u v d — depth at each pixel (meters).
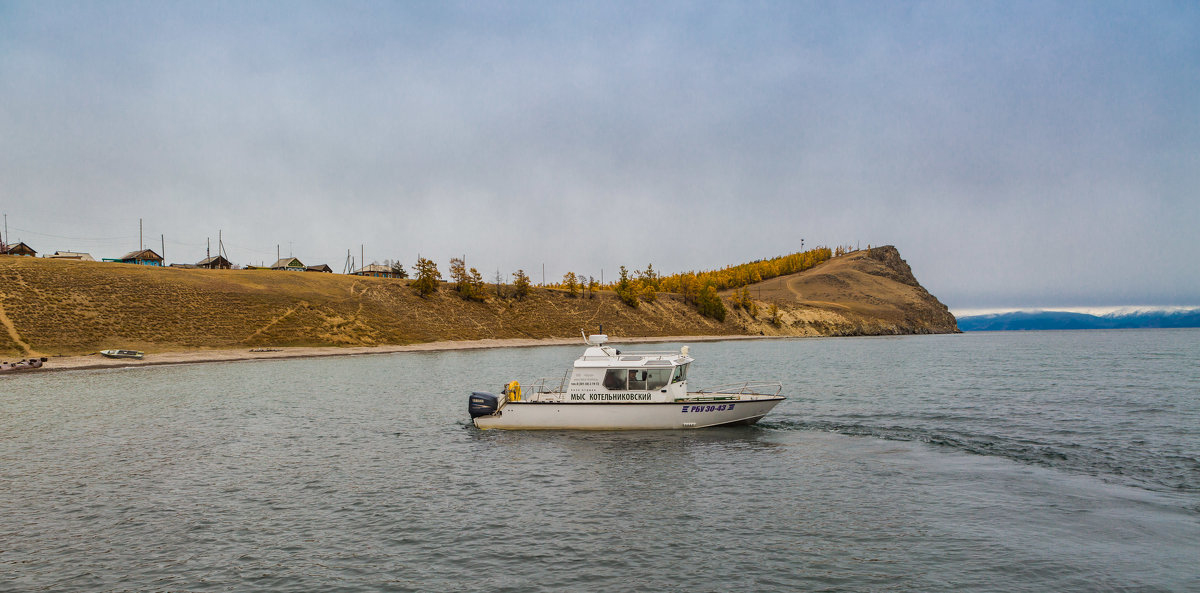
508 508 21.41
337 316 133.75
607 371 33.09
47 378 67.25
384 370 77.44
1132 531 18.33
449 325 152.75
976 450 28.77
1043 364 80.25
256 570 16.64
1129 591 14.75
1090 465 25.91
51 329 94.88
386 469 26.56
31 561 17.25
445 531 19.33
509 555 17.48
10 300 98.94
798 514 20.34
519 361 94.69
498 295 181.00
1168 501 21.00
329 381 63.44
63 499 22.59
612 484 23.97
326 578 16.14
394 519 20.41
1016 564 16.25
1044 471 25.00
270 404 46.03
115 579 16.12
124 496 22.92
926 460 26.95
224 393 53.03
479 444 31.00
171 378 66.94
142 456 29.19
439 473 25.84
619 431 32.97
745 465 26.41
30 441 32.75
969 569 16.05
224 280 135.62
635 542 18.30
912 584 15.30
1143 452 28.16
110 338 98.06
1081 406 41.44
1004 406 41.84
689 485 23.72
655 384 33.00
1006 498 21.48
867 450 28.91
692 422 33.16
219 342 108.12
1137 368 72.06
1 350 85.38
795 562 16.70
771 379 63.81
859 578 15.70
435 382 62.28
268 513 21.06
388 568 16.72
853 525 19.25
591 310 190.12
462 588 15.51
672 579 15.85
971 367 76.62
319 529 19.56
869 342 185.12
